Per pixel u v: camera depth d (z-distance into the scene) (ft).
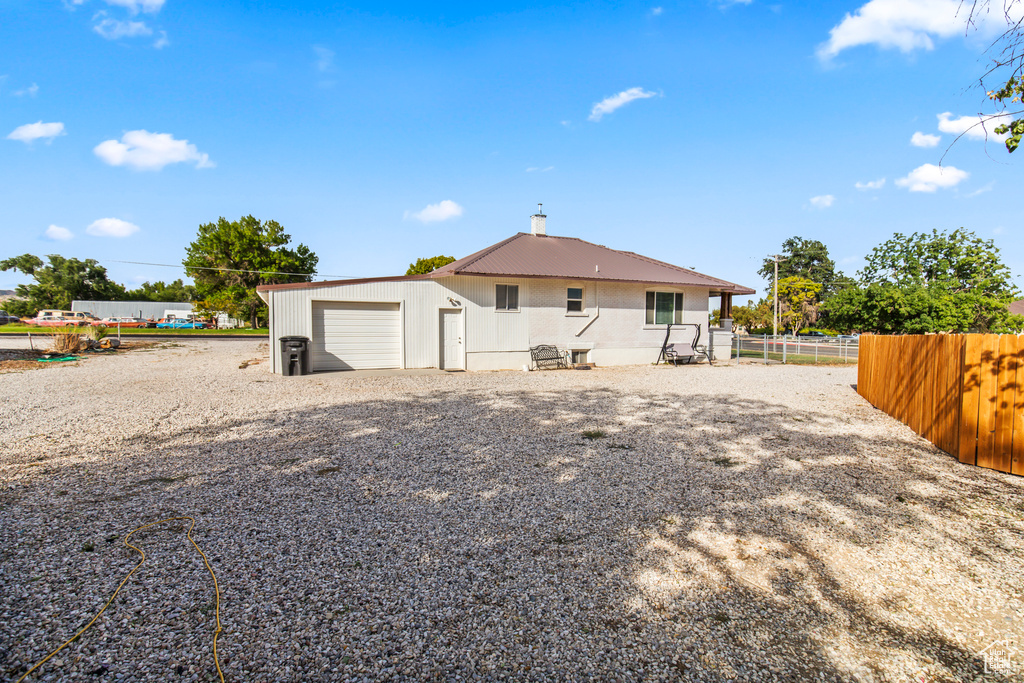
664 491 15.38
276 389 34.53
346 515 13.38
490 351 51.16
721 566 10.94
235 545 11.54
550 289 53.98
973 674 7.80
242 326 180.65
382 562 10.91
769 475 16.92
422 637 8.44
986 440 17.74
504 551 11.50
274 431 22.45
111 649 7.96
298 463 17.84
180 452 18.94
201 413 25.98
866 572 10.75
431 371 47.39
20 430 21.83
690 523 13.09
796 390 36.88
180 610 9.04
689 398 32.71
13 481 15.51
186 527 12.43
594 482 16.17
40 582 9.80
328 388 35.37
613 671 7.72
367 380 39.96
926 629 8.92
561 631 8.67
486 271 48.44
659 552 11.53
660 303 61.11
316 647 8.12
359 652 8.02
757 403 30.96
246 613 8.98
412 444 20.59
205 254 174.40
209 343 89.51
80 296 239.50
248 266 174.60
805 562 11.14
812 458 18.95
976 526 12.96
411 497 14.75
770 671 7.80
